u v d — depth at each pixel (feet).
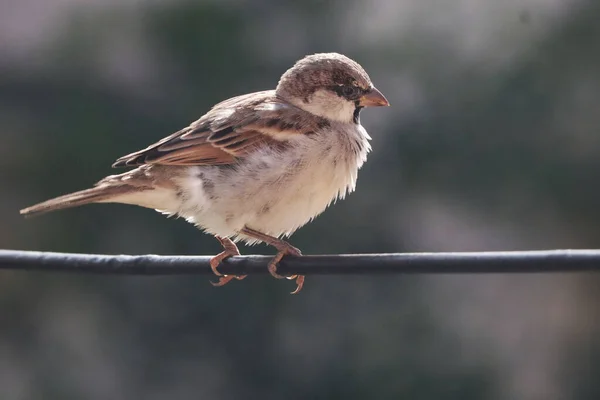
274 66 49.57
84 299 49.11
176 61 49.96
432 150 48.57
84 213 48.96
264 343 47.16
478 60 49.03
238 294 47.47
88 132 49.24
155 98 49.78
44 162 49.34
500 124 48.24
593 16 48.08
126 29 50.67
